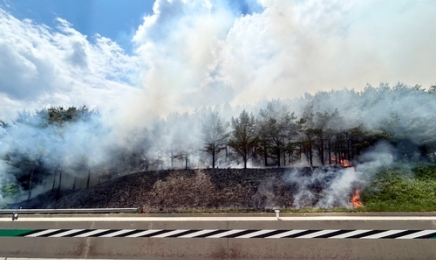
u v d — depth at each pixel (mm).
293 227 5148
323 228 5105
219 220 5340
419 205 11789
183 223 5359
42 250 5520
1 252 5598
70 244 5492
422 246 4926
